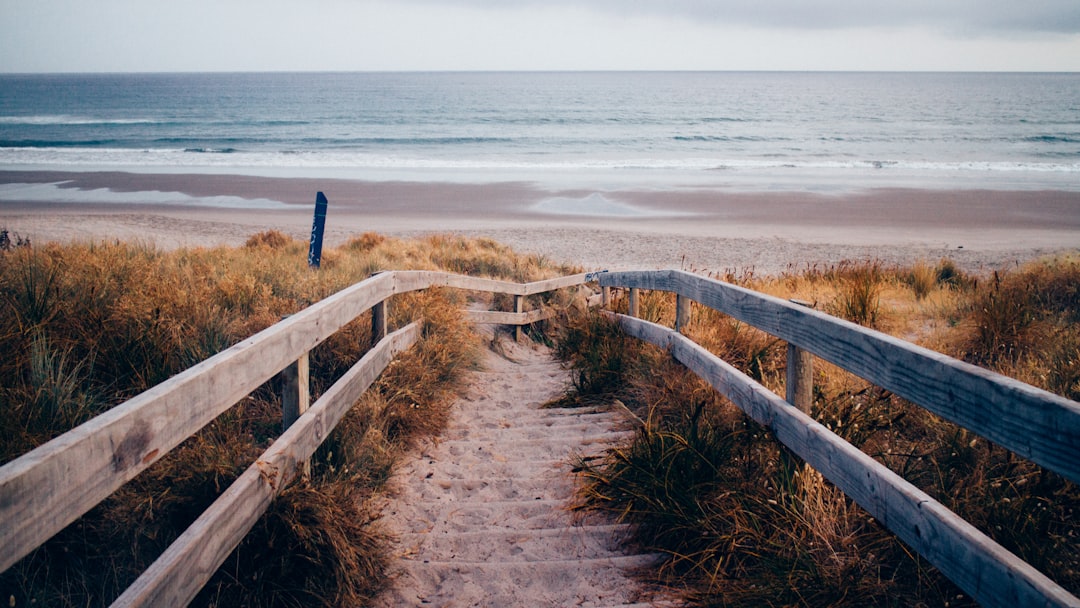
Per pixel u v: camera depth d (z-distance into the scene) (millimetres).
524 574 3154
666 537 3266
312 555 2826
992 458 3270
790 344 3299
